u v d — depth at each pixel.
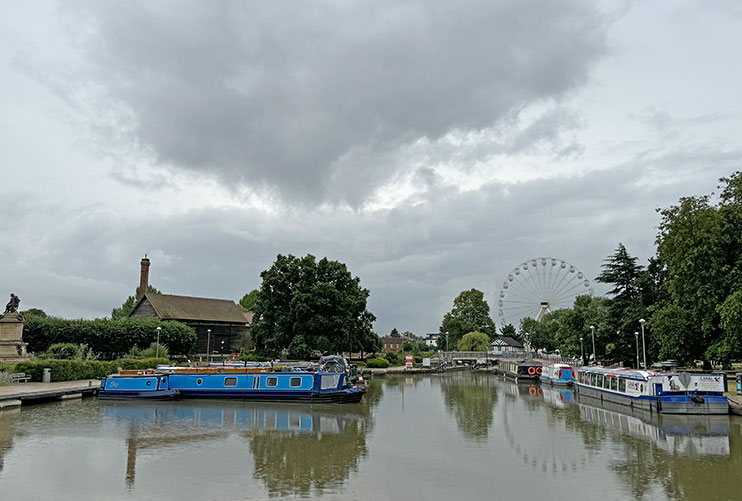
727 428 32.09
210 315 109.44
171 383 47.03
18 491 19.33
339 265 83.94
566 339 100.50
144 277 118.00
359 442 28.70
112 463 23.45
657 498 18.77
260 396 45.47
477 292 150.75
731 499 18.61
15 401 39.62
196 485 20.16
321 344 75.38
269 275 80.00
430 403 48.19
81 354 66.06
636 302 70.44
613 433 31.19
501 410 42.91
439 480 21.08
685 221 43.97
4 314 63.41
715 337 44.84
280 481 20.78
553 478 21.36
